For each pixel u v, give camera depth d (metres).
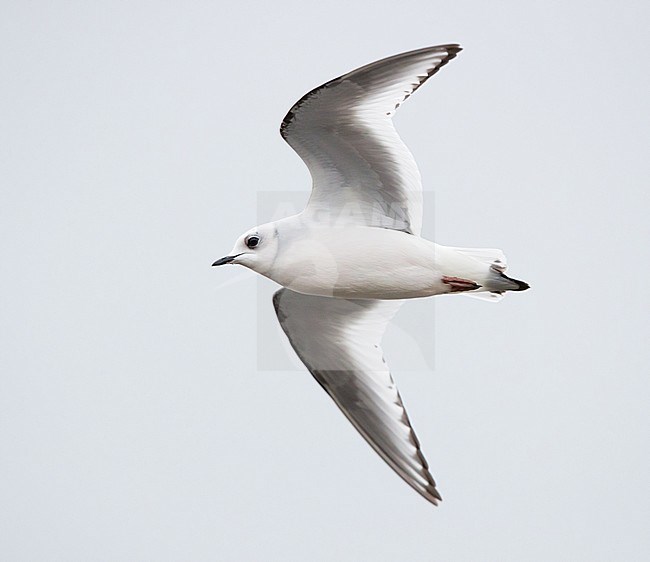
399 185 11.42
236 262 11.81
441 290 11.76
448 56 10.70
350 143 11.12
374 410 12.40
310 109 10.74
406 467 12.04
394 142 11.09
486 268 11.58
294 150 11.30
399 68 10.69
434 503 11.77
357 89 10.65
